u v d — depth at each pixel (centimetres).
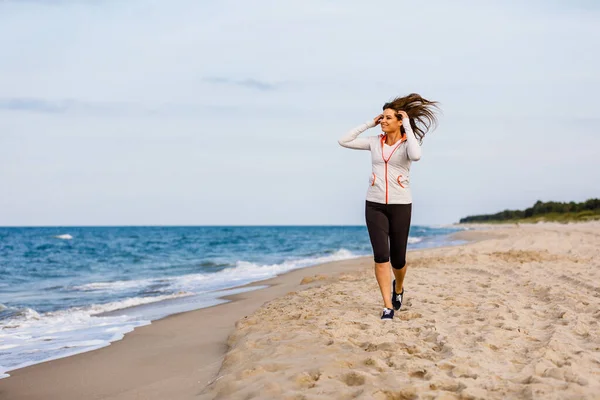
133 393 361
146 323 655
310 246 3169
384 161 488
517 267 951
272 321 509
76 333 608
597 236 1962
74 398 362
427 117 502
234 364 389
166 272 1575
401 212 489
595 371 326
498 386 291
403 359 350
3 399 366
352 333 429
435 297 610
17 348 532
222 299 865
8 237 5594
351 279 902
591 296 634
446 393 279
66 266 1880
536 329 451
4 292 1091
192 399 334
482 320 488
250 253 2539
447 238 3275
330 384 308
